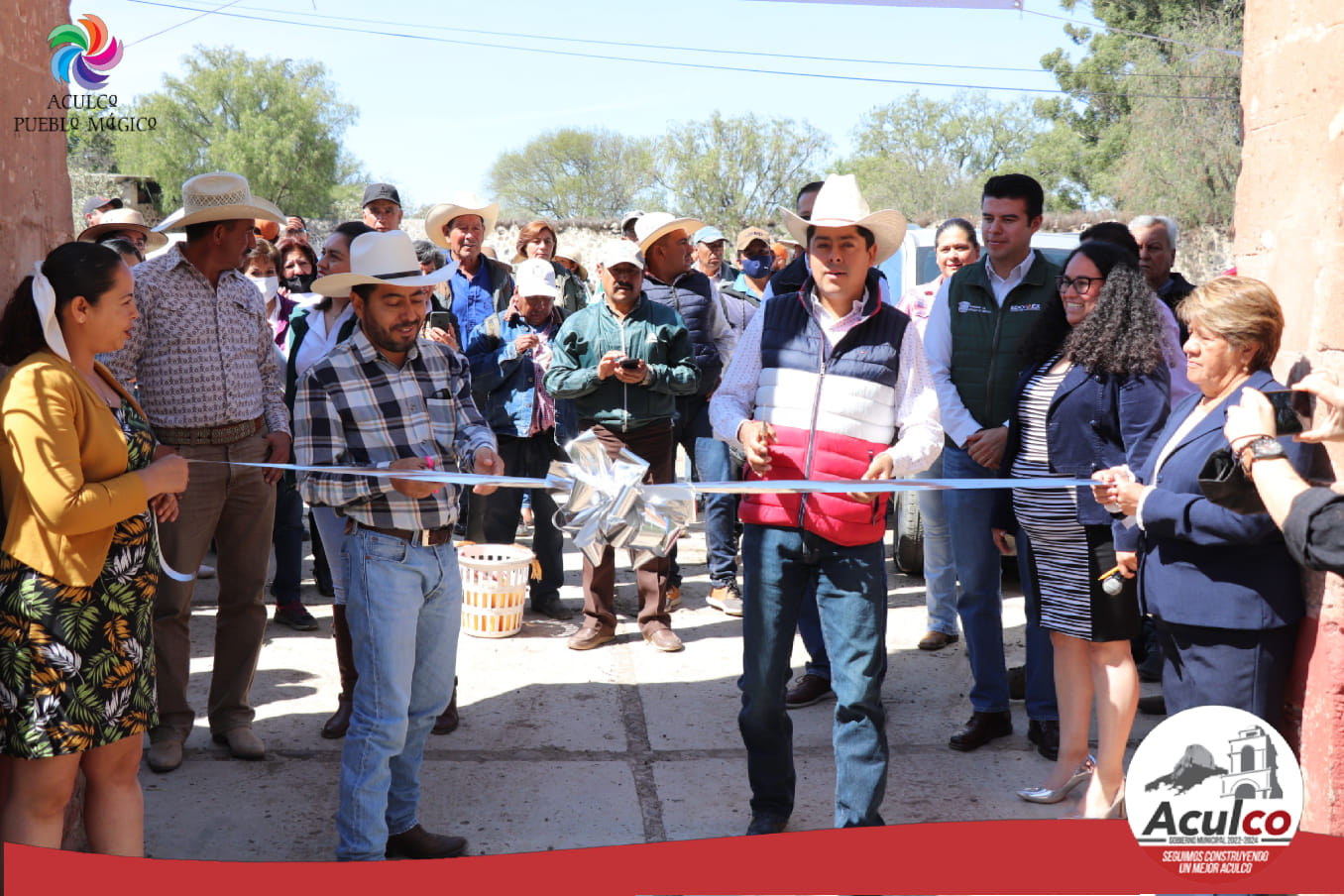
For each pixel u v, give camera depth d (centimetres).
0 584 239
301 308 490
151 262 376
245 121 3578
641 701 452
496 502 551
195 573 379
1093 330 318
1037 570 344
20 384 233
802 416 313
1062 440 326
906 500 645
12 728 237
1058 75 3144
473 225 569
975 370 420
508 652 514
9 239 265
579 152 4231
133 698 253
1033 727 405
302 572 644
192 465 369
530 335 537
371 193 656
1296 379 264
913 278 770
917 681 477
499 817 346
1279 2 274
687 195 3628
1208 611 257
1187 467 261
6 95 263
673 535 268
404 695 296
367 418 304
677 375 497
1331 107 253
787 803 328
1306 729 260
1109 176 3080
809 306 324
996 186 417
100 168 2922
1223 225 2492
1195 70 2511
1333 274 251
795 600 317
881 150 3647
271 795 359
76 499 231
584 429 507
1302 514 215
